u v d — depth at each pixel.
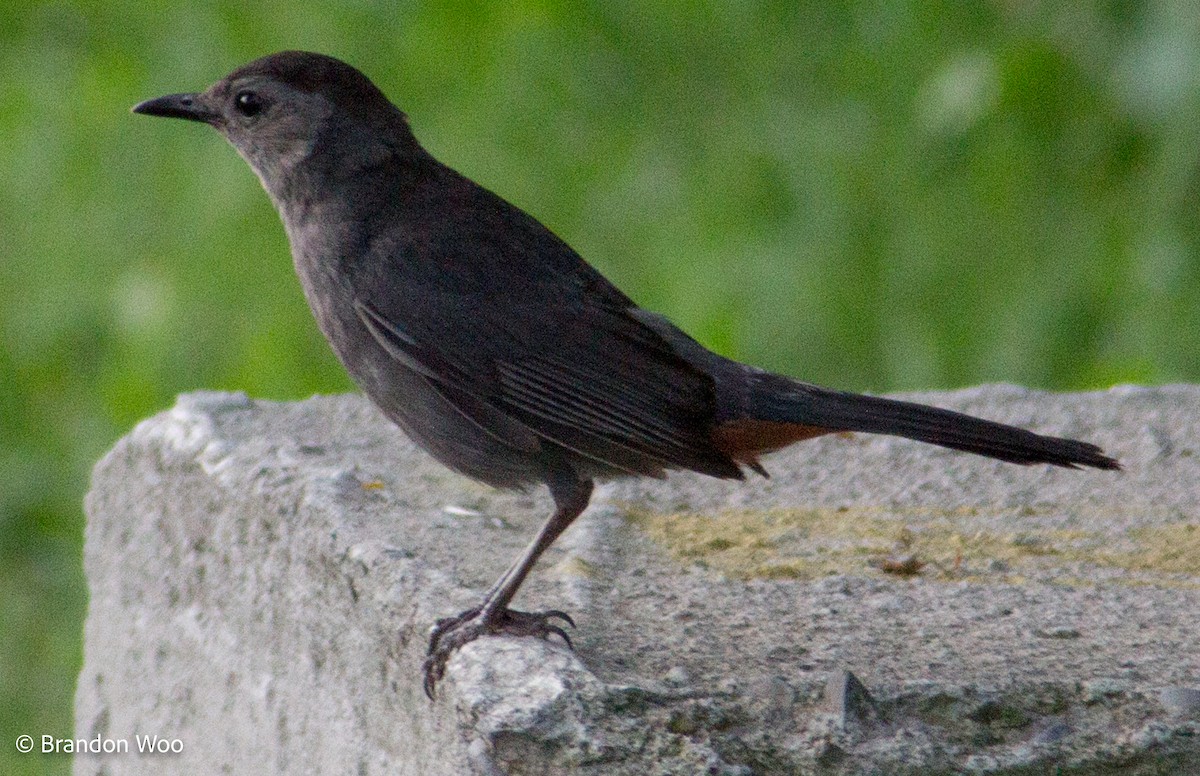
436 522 8.98
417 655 7.42
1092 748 6.74
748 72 15.16
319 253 8.89
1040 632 7.70
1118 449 10.40
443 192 9.00
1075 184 14.07
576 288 8.70
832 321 14.42
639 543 8.99
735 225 14.63
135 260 15.75
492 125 15.26
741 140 14.95
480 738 6.71
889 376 14.34
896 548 8.93
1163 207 13.30
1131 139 13.80
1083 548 8.92
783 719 6.75
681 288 14.52
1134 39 13.27
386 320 8.60
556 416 8.41
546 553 8.77
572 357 8.46
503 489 8.86
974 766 6.66
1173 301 13.31
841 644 7.54
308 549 8.47
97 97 16.11
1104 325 13.85
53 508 15.60
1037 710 6.86
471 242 8.70
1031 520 9.38
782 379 8.49
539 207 15.20
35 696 14.23
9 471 15.80
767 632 7.69
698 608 7.99
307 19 15.49
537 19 15.16
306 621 8.46
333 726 8.18
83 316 15.88
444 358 8.52
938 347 14.27
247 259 14.91
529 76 15.23
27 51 17.11
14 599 15.12
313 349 14.79
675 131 15.22
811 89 15.02
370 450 10.14
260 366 14.64
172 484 9.78
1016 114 13.88
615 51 15.29
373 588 7.90
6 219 16.48
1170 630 7.74
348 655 8.08
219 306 14.90
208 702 9.35
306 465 9.25
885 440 10.59
